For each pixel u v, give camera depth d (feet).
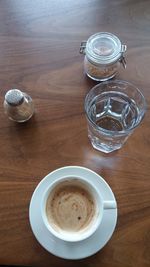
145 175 1.01
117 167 1.03
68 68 1.18
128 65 1.17
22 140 1.07
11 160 1.04
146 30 1.24
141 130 1.07
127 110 1.14
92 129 1.02
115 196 0.99
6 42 1.22
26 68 1.18
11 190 1.00
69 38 1.22
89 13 1.27
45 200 0.92
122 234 0.93
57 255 0.89
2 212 0.97
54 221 0.95
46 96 1.13
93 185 0.93
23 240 0.93
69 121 1.09
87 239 0.91
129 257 0.91
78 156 1.05
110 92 1.10
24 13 1.28
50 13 1.27
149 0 1.30
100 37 1.10
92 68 1.12
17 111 1.04
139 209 0.96
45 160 1.04
